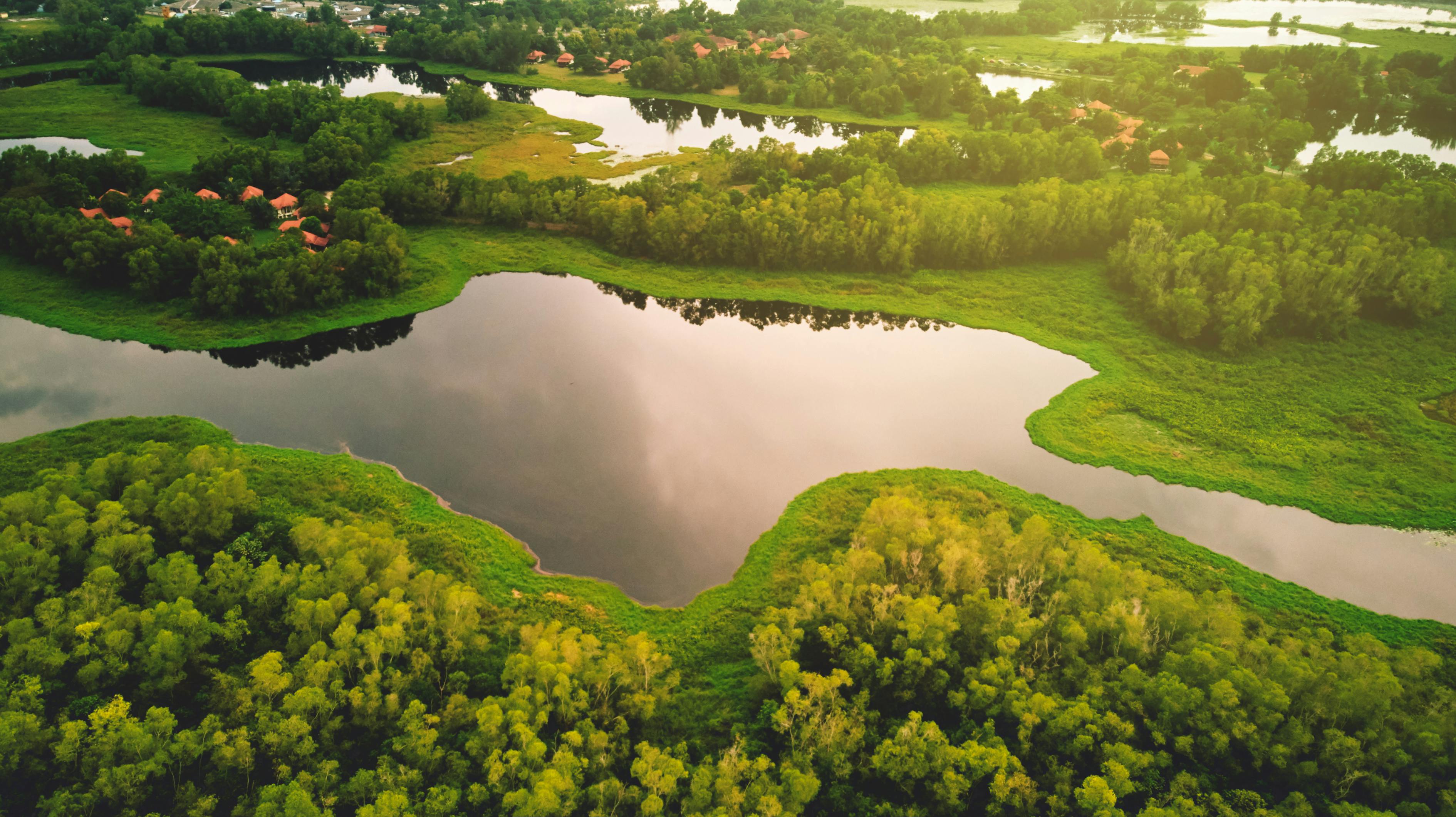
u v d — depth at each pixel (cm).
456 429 10662
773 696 7056
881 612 7200
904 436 10812
